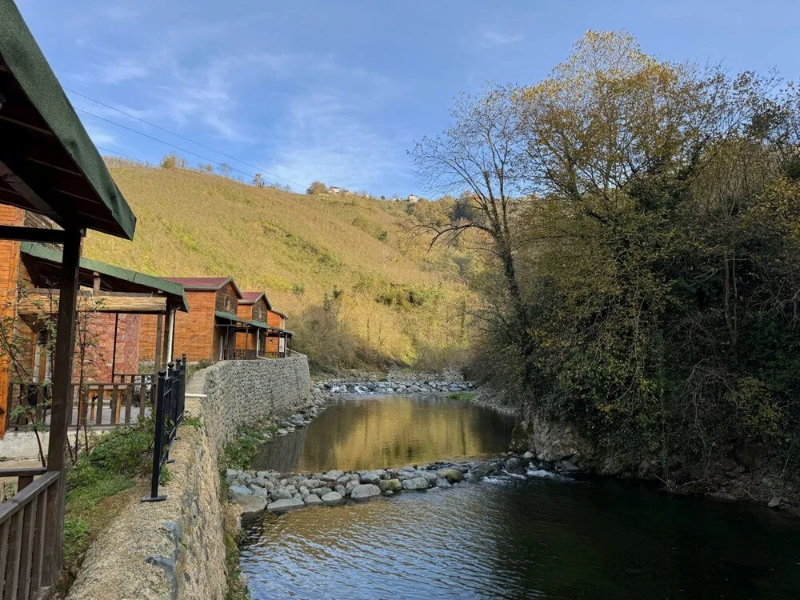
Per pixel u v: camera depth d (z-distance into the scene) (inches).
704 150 518.6
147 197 2642.7
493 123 717.3
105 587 119.6
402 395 1477.6
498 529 372.2
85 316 272.2
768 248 437.1
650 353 483.2
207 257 2290.8
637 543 345.1
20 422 337.1
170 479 199.8
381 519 392.2
